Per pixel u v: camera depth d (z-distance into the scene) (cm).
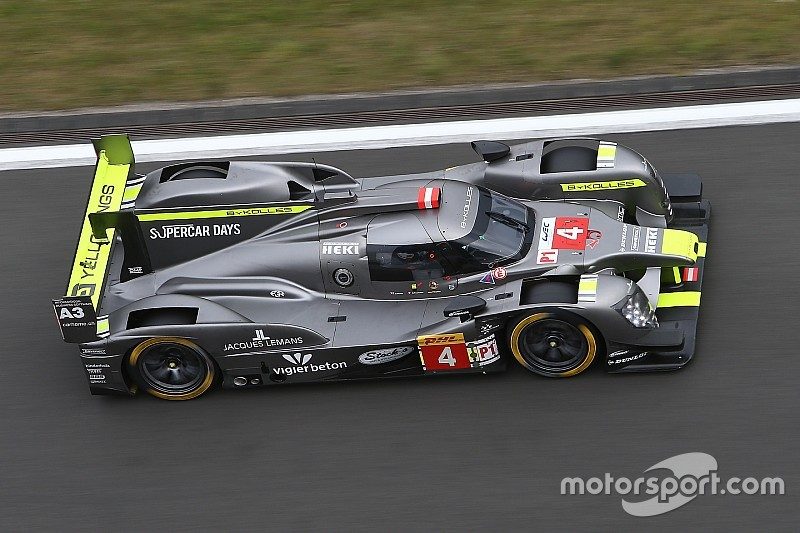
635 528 3200
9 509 3519
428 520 3309
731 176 4641
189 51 6094
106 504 3503
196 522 3403
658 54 5534
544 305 3606
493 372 3800
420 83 5569
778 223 4338
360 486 3453
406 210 3894
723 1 5956
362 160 5038
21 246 4722
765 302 3959
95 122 5519
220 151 5203
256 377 3850
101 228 3938
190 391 3875
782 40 5491
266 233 3997
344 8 6366
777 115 4953
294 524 3356
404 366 3794
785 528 3142
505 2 6238
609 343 3631
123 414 3853
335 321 3844
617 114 5116
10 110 5697
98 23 6469
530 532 3231
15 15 6631
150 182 4166
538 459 3456
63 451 3722
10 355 4156
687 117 5031
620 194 4147
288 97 5578
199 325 3766
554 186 4175
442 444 3559
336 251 3891
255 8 6469
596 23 5903
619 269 3838
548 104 5259
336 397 3812
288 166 4078
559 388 3700
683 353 3700
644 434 3494
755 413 3516
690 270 4000
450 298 3850
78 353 4131
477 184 4262
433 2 6328
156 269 4062
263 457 3603
